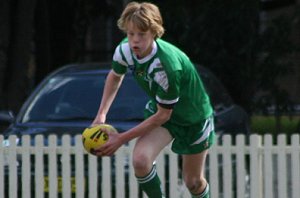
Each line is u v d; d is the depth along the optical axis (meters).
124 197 25.19
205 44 48.81
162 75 17.84
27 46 45.91
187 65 18.61
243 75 49.03
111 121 26.47
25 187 25.45
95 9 57.19
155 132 19.00
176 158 25.09
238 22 48.50
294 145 25.33
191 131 19.41
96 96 28.30
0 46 47.47
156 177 18.83
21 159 25.59
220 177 25.66
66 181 25.28
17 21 45.84
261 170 25.45
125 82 28.17
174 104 18.28
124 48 18.39
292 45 50.06
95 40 75.38
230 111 30.31
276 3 59.06
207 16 48.72
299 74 65.25
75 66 30.69
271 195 25.44
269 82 49.66
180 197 25.19
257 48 49.22
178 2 49.44
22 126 27.28
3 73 48.12
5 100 45.44
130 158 25.09
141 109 27.06
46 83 29.50
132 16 17.41
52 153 25.27
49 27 54.59
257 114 51.53
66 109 27.95
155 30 17.56
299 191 25.39
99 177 25.56
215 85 31.22
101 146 18.48
